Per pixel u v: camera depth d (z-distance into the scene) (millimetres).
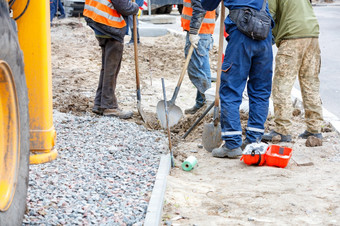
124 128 7500
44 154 5844
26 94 4305
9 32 3887
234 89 6547
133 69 13039
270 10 6945
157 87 11180
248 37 6391
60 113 7961
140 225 4367
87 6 7875
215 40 18406
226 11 9734
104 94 8172
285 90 7105
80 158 6078
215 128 6855
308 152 6797
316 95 7148
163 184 5316
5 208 3691
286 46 7027
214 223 4711
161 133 7570
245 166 6359
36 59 5590
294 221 4750
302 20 6961
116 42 7895
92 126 7477
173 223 4688
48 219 4352
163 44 17656
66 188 5074
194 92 10945
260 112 6738
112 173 5617
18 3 5430
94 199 4848
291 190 5473
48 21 5691
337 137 7379
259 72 6660
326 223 4699
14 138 4031
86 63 13594
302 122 8227
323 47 17000
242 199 5258
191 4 7762
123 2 7504
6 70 3857
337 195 5305
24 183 4133
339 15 29906
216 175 6039
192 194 5387
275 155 6383
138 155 6355
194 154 6926
